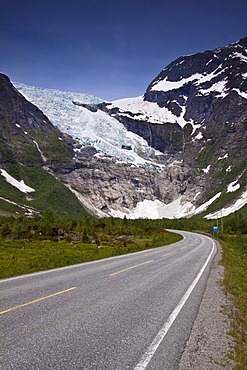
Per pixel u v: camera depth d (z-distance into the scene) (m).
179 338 8.50
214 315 11.33
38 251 42.25
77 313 10.30
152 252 41.66
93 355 7.00
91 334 8.35
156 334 8.66
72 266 24.55
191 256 36.16
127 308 11.35
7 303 11.27
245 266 31.91
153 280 18.30
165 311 11.26
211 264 28.91
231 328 9.88
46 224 77.81
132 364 6.68
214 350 7.87
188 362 7.00
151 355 7.20
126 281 17.45
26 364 6.39
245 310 12.38
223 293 15.71
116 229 95.00
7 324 8.83
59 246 53.84
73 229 91.06
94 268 23.22
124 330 8.84
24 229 76.75
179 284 17.41
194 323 10.05
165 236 83.38
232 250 55.91
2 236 71.25
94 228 93.94
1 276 18.30
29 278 17.62
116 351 7.31
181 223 164.75
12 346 7.28
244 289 17.55
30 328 8.58
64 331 8.47
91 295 13.26
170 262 29.11
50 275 19.03
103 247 52.47
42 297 12.43
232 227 139.25
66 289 14.31
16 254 36.31
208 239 79.31
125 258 32.56
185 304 12.59
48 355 6.87
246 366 7.00
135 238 80.56
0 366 6.25
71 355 6.93
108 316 10.17
